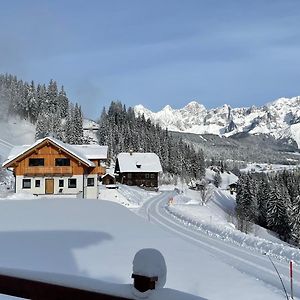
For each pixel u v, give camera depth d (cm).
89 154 4962
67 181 4322
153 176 8738
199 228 2852
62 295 268
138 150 12756
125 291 223
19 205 2372
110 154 12200
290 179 8325
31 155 4281
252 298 927
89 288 248
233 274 1099
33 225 1673
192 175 13238
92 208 2275
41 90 15762
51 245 1299
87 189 4703
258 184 7725
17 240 1369
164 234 1583
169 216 3644
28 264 1056
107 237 1459
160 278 210
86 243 1341
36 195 4100
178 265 1153
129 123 14525
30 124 15075
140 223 1820
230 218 5028
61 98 15888
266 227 6894
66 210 2166
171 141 13500
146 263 210
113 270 1034
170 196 6662
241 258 1769
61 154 4309
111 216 1988
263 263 1662
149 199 5928
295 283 1320
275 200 6481
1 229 1573
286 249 1888
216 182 14250
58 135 12031
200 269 1124
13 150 4662
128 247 1311
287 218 6078
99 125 15688
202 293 931
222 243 2184
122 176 8625
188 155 13575
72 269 1029
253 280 1066
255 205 7319
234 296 930
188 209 4362
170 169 12556
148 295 208
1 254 1166
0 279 314
